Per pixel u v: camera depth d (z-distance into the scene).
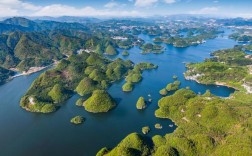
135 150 159.00
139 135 171.50
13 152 176.38
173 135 178.00
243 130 163.25
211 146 159.38
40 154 172.88
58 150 176.50
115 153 153.25
